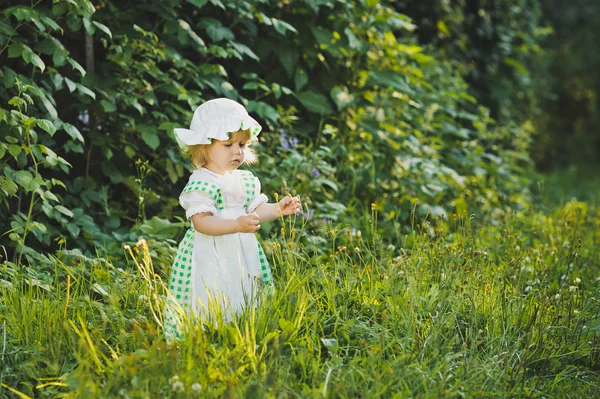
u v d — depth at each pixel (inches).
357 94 245.4
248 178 141.3
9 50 164.6
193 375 112.5
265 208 141.6
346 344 134.9
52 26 169.5
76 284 152.2
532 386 126.2
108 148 190.4
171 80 194.2
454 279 151.3
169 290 136.5
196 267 135.1
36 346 126.6
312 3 221.6
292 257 153.1
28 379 120.5
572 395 125.6
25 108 162.1
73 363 126.1
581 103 732.7
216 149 136.1
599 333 145.4
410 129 261.6
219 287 134.4
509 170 315.3
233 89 208.8
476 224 223.1
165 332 132.1
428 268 162.2
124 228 190.5
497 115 375.6
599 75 743.1
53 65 191.2
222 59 224.2
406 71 256.4
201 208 131.6
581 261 199.0
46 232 175.9
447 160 283.0
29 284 138.9
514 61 371.2
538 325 142.2
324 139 225.8
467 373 122.6
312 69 240.1
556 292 176.2
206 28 204.8
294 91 235.0
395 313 141.0
